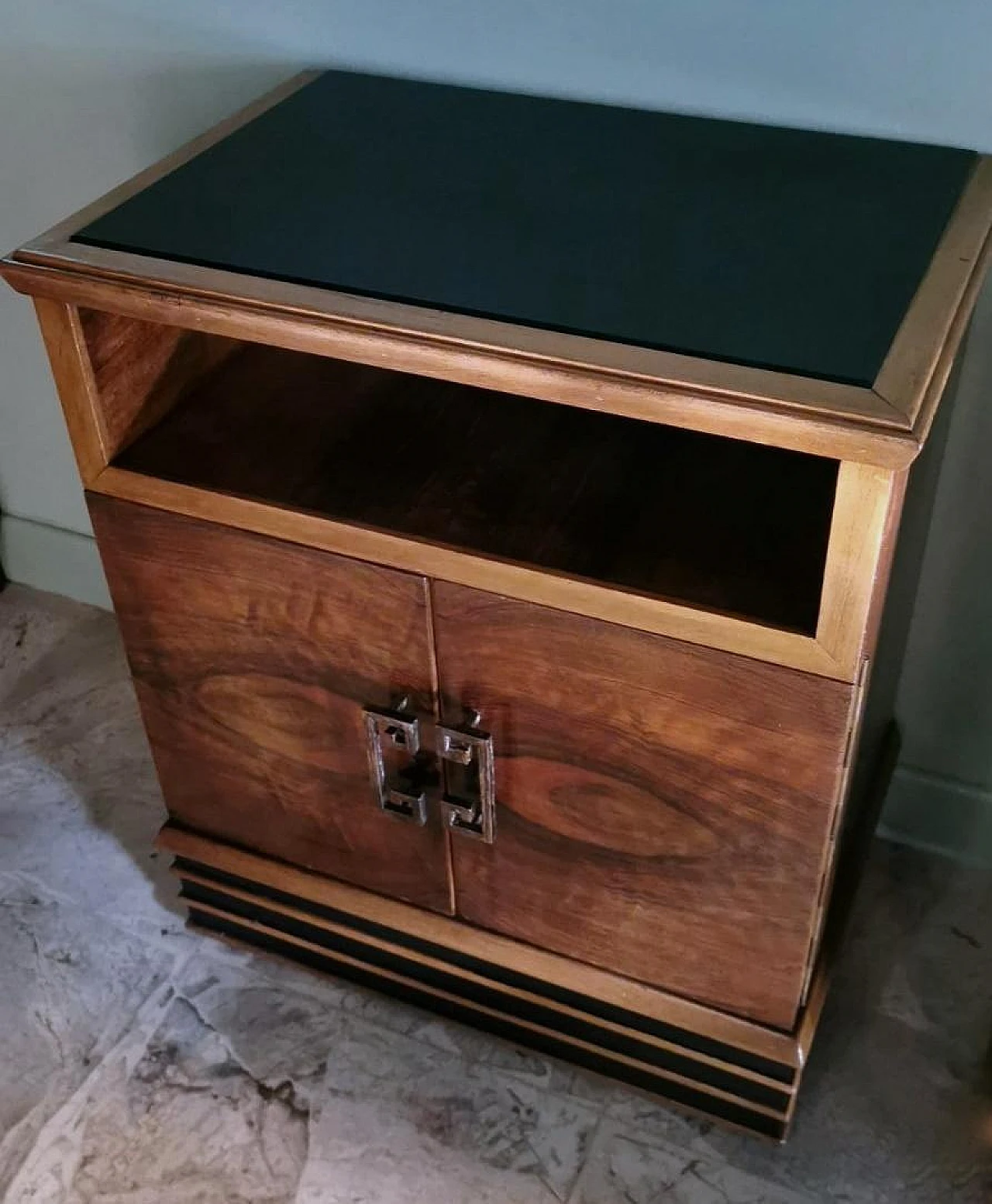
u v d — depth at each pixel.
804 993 1.12
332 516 0.98
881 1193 1.15
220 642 1.11
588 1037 1.21
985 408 1.15
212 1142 1.21
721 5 1.05
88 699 1.66
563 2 1.10
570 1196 1.16
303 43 1.22
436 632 1.00
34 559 1.79
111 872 1.45
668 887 1.07
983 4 0.98
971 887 1.40
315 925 1.28
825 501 0.99
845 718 0.90
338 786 1.17
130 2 1.25
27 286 0.94
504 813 1.09
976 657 1.30
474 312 0.86
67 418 1.03
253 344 1.17
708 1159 1.18
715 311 0.85
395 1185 1.17
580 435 1.06
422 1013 1.30
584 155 1.06
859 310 0.84
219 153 1.07
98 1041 1.29
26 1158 1.20
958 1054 1.26
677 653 0.92
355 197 1.00
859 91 1.05
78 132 1.37
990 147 1.05
